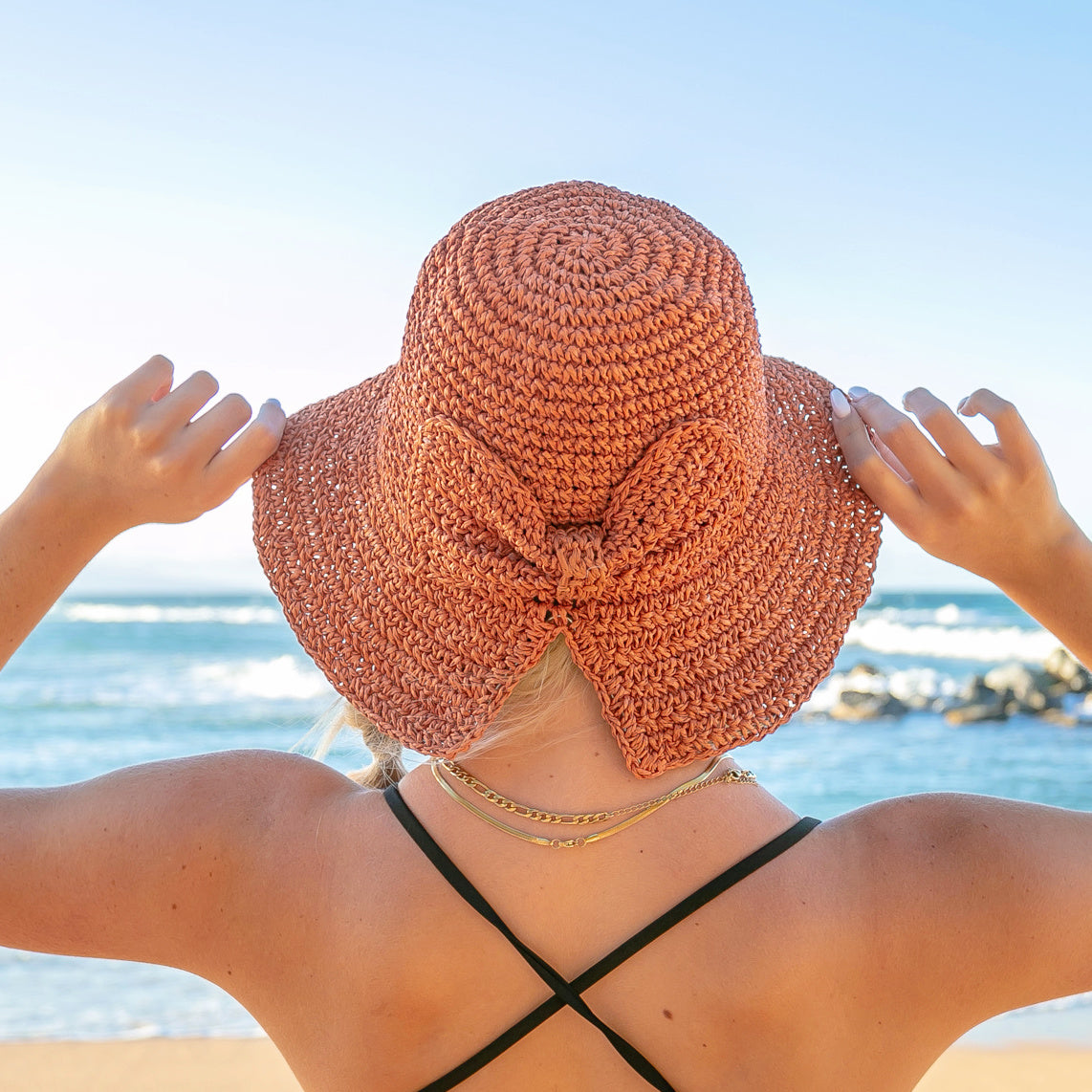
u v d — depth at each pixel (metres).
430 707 1.25
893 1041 1.16
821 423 1.43
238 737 17.58
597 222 1.22
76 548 1.31
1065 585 1.30
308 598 1.35
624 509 1.16
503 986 1.17
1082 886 1.14
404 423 1.24
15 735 17.55
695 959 1.16
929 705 17.28
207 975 1.27
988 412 1.28
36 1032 5.97
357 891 1.21
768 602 1.27
